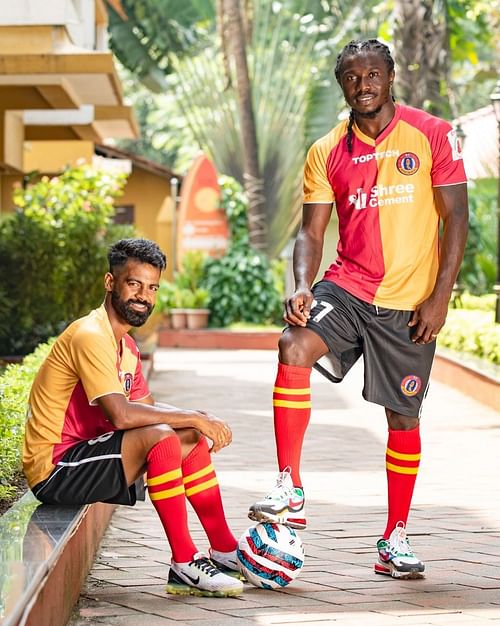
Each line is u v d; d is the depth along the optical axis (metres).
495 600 4.77
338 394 13.85
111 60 12.73
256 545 4.92
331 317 5.05
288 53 27.19
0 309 14.59
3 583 3.59
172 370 16.83
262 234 26.44
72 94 14.70
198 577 4.81
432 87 18.94
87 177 16.78
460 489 7.52
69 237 15.20
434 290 5.07
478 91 34.53
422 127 5.06
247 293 23.91
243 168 28.70
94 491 4.84
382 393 5.15
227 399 12.94
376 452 9.19
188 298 23.23
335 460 8.76
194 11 29.48
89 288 15.40
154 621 4.46
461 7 23.91
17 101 15.51
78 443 4.95
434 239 5.15
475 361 13.70
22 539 4.29
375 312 5.09
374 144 5.09
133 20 28.23
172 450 4.78
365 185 5.09
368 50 4.96
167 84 29.88
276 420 4.97
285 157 27.00
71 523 4.59
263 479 7.86
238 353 20.88
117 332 4.97
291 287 27.80
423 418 11.34
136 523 6.45
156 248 4.98
